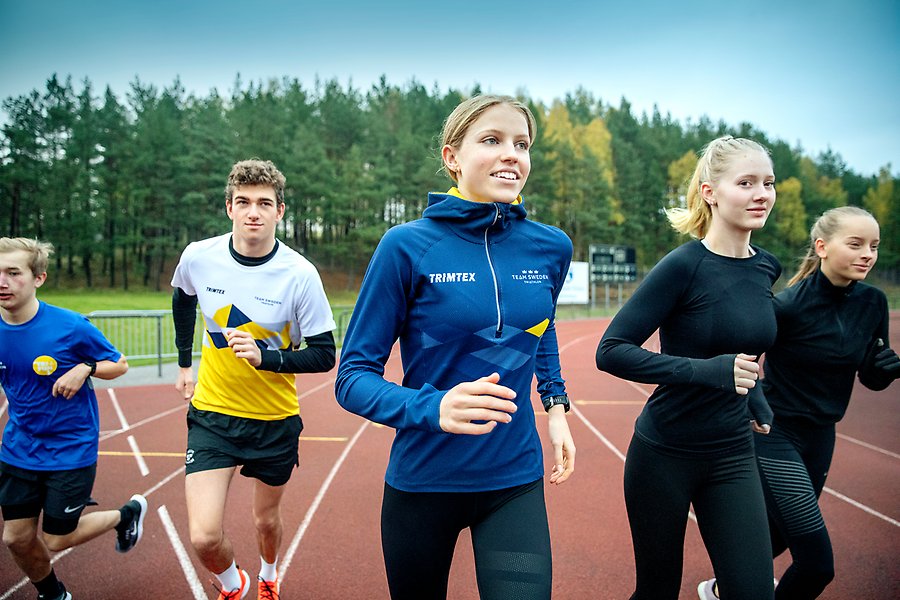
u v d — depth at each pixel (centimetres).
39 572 248
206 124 4150
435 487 157
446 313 154
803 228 5422
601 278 3077
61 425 245
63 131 3953
